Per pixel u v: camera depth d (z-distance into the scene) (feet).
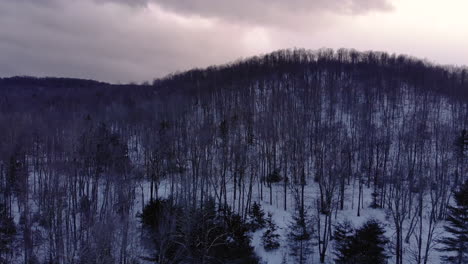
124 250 85.51
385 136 204.44
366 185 172.45
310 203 147.95
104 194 135.74
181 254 88.58
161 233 88.99
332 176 141.38
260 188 172.35
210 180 141.79
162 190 160.76
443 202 136.98
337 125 215.31
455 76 375.66
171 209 100.89
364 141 193.36
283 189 168.25
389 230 126.00
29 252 104.99
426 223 131.44
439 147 188.96
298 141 168.25
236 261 95.20
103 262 79.82
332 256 108.68
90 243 85.92
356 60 447.42
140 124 230.27
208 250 88.38
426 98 291.17
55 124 188.14
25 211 110.22
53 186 122.72
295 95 283.18
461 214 101.60
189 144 167.73
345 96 298.15
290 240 112.68
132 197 126.93
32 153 174.91
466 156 172.55
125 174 137.90
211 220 99.91
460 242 97.19
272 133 190.39
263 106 243.60
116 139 182.91
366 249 90.53
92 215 107.45
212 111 250.98
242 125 216.74
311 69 382.42
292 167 175.83
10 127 164.25
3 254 107.86
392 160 168.86
